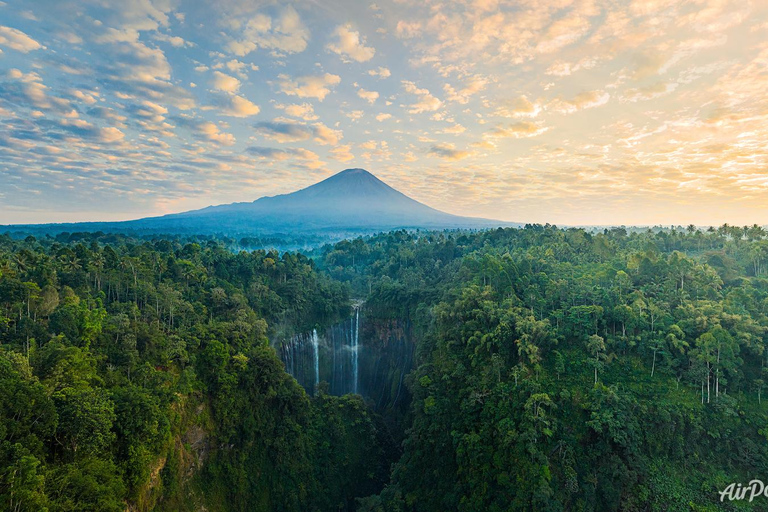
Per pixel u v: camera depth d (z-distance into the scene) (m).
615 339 61.84
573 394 57.28
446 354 67.88
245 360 61.44
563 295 71.31
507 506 51.31
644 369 58.97
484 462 54.84
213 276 88.94
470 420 58.75
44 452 34.69
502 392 57.66
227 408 57.91
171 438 48.06
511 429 53.84
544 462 51.03
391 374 94.62
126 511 39.38
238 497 55.34
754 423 52.62
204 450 54.53
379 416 81.00
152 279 74.94
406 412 81.56
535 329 61.00
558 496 50.34
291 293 95.00
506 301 69.62
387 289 101.12
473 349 64.56
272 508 57.84
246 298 84.44
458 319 70.25
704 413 53.44
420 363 76.44
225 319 74.38
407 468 62.19
